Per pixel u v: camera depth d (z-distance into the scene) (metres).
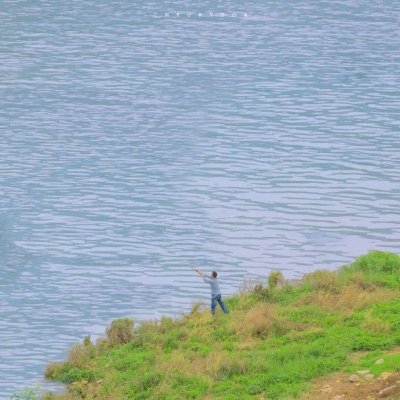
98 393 108.38
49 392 112.44
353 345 110.50
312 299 132.88
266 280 178.25
